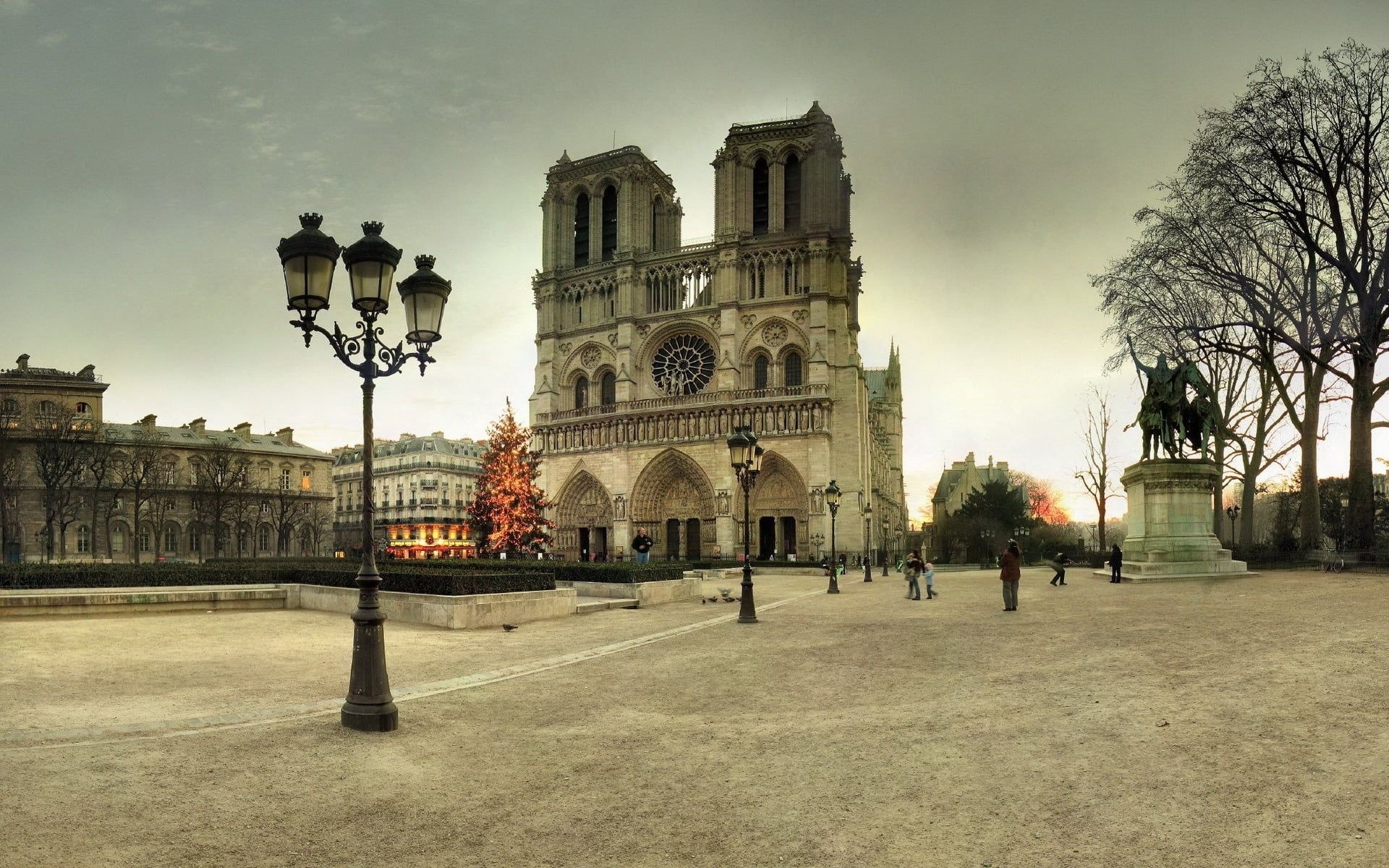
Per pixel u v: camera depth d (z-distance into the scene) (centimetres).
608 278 11006
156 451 11062
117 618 2744
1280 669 1429
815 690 1566
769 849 809
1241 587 3127
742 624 2806
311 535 13500
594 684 1650
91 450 9888
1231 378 6344
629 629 2662
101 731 1177
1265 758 995
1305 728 1095
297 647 2109
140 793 925
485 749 1162
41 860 739
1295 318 4516
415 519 14838
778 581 6425
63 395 11294
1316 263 4428
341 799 941
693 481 10112
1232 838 791
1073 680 1492
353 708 1245
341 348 1321
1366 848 752
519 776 1039
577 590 3653
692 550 10256
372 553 1296
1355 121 4075
